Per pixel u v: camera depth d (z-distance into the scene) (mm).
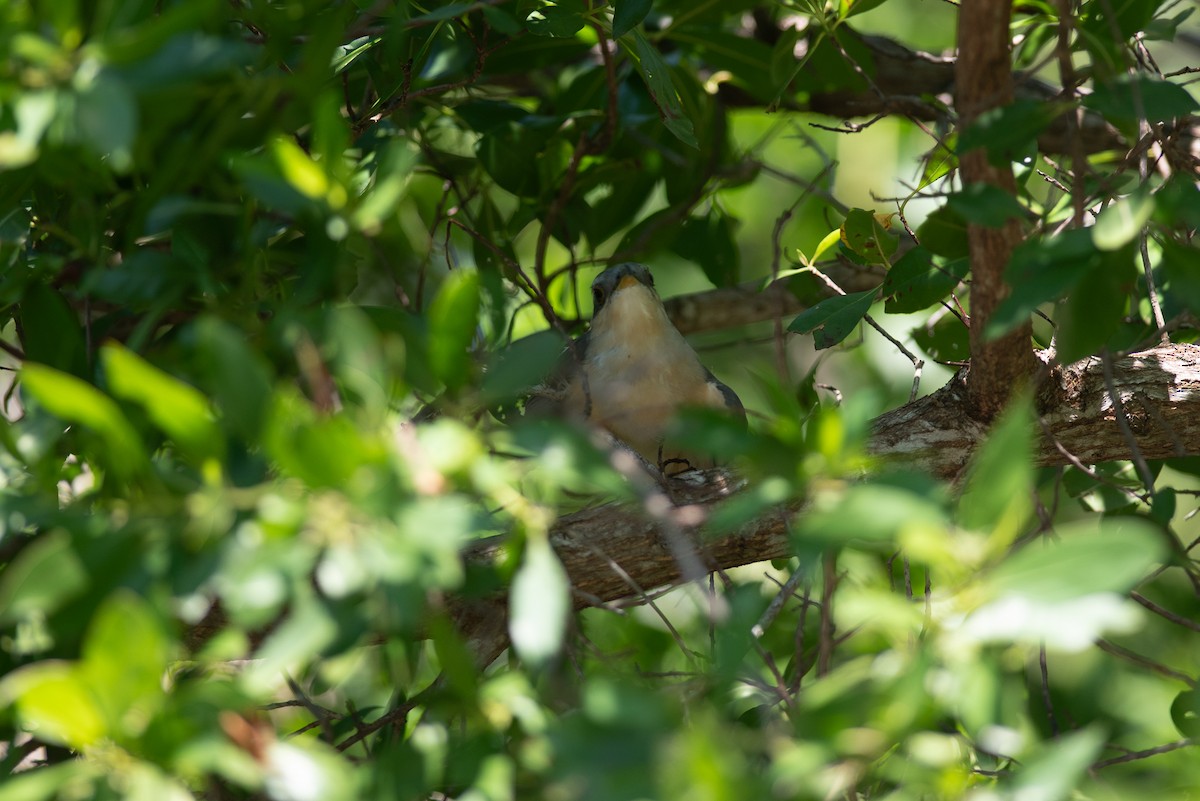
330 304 4988
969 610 3191
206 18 4117
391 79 6816
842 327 6438
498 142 8109
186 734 3184
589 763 3221
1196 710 4391
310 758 3352
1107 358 5137
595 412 7832
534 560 3398
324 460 3164
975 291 5043
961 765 4590
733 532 5797
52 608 3488
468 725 4363
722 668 3725
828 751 3195
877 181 11578
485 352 6000
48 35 3590
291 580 3201
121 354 3133
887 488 3283
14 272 5137
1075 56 10211
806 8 6871
